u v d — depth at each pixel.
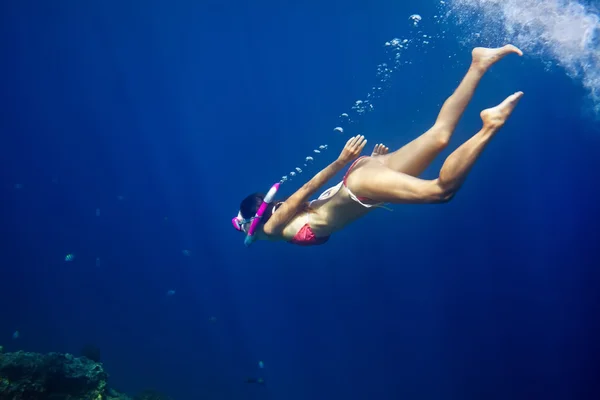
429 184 2.04
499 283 27.11
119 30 29.86
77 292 26.75
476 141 1.85
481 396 23.34
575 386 23.28
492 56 2.28
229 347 24.11
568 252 26.09
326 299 30.22
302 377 24.06
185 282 32.50
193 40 31.36
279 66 31.84
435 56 17.94
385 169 2.34
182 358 21.00
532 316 26.62
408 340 27.70
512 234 25.84
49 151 41.59
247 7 27.42
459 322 27.72
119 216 37.62
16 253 32.38
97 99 37.38
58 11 27.98
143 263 33.19
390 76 21.17
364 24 25.58
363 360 26.38
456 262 26.81
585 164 22.77
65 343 20.19
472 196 24.56
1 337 19.95
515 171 23.91
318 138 32.84
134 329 23.19
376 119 22.77
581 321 26.08
